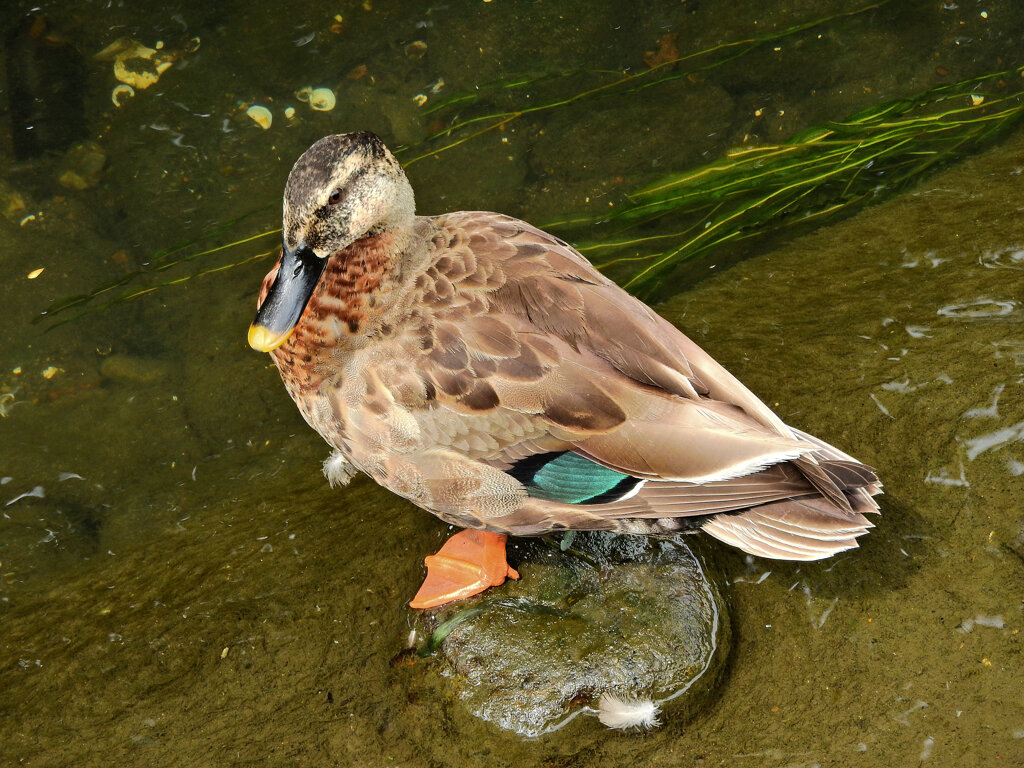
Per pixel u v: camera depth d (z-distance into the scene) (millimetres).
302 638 4090
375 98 6383
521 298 3584
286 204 3727
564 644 3725
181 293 5531
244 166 6051
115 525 4652
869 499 3590
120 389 5188
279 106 6348
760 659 3797
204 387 5184
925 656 3723
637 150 6113
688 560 3984
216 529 4578
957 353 4758
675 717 3631
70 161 6082
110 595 4355
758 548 3576
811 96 6359
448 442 3574
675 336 3674
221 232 5734
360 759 3668
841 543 3535
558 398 3453
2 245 5703
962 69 6422
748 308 5211
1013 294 5012
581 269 3734
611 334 3539
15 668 4121
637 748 3580
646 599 3834
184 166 6055
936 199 5645
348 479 4750
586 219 5773
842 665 3740
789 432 3582
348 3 6910
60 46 6668
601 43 6723
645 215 5723
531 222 5785
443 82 6484
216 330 5395
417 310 3609
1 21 6762
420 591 4027
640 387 3471
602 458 3486
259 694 3926
